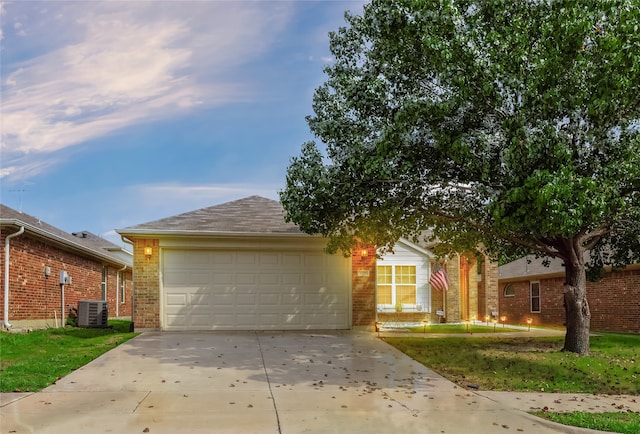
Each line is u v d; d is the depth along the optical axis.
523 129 8.80
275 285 15.44
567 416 7.47
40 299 16.89
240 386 8.84
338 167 11.24
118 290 27.06
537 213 8.59
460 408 7.84
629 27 8.20
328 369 10.37
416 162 10.58
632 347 13.51
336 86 12.31
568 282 12.66
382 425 6.88
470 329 17.91
